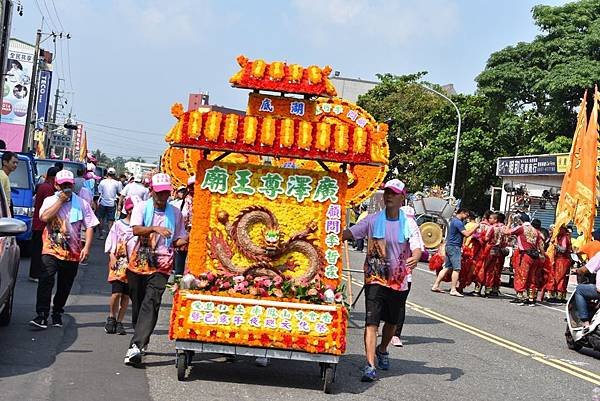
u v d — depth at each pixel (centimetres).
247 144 808
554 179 3438
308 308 778
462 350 1098
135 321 879
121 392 718
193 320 775
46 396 685
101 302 1227
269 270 828
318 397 766
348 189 1197
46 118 6084
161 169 1266
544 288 1897
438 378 898
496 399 819
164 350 924
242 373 842
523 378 937
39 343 898
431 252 2766
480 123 4391
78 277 1497
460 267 1856
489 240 1903
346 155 810
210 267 832
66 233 974
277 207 840
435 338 1186
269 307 779
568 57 3747
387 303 867
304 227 838
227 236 835
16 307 1123
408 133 5047
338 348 773
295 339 773
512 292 2125
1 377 735
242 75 914
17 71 4450
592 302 1166
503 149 4259
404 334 1204
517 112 4041
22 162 1808
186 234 864
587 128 1945
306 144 805
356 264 2425
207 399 720
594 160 1919
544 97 3859
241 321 776
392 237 850
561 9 3859
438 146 4431
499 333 1290
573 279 2648
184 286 796
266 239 820
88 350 884
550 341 1255
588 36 3709
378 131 1205
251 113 938
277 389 785
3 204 944
